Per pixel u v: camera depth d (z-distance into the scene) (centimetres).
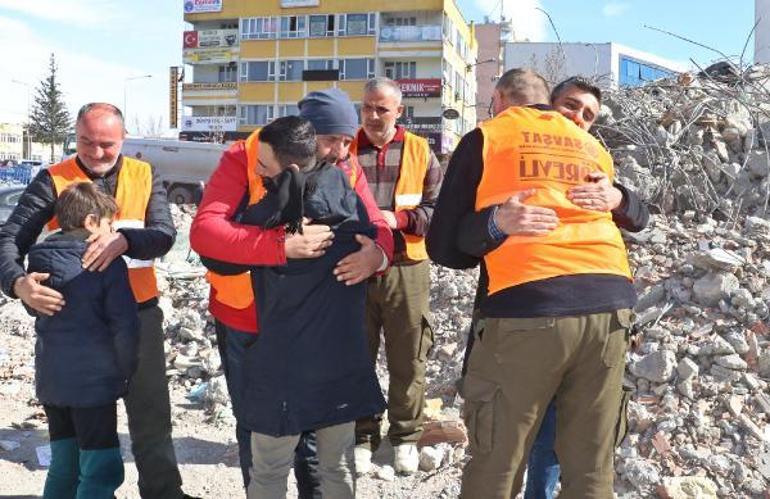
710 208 640
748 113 722
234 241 263
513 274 250
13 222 331
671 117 713
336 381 268
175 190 2459
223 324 324
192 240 279
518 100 288
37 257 308
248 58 4794
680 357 443
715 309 475
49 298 300
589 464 259
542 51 2880
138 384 342
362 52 4584
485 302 260
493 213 251
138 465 347
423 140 400
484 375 256
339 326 269
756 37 1067
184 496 362
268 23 4753
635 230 295
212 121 4856
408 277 389
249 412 269
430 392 502
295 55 4709
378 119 387
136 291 341
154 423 346
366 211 287
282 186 255
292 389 263
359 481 394
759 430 391
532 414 253
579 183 259
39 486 394
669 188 650
